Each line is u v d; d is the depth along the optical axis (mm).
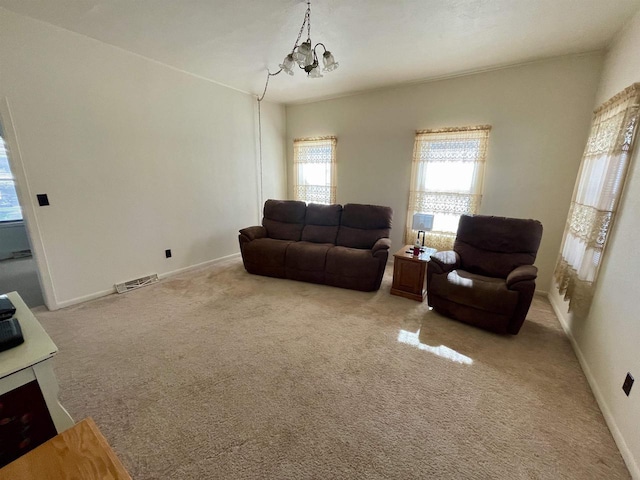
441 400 1682
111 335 2320
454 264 2682
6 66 2229
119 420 1531
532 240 2641
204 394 1712
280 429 1481
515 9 2049
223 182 4180
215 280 3557
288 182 5316
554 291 2992
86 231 2844
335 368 1951
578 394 1747
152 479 1235
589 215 2168
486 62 3037
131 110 3033
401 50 2754
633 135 1764
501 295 2268
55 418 1192
